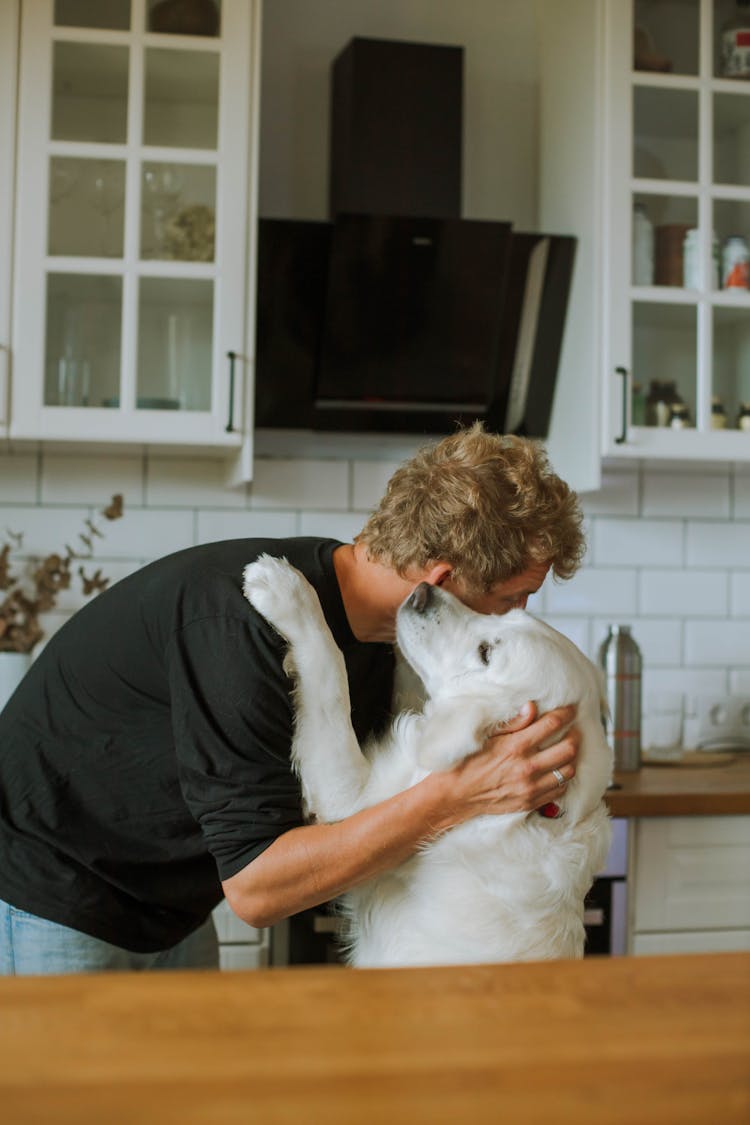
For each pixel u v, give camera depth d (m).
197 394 2.36
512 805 1.27
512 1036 0.50
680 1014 0.52
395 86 2.58
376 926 1.39
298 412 2.57
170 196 2.35
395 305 2.50
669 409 2.55
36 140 2.29
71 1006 0.53
